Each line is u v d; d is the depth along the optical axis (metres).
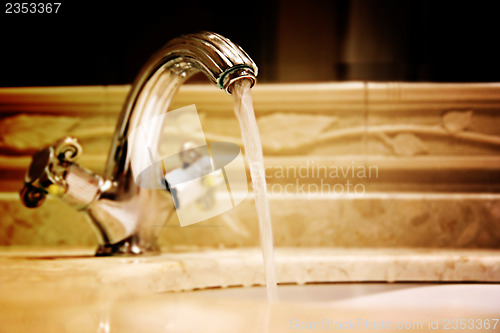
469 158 0.79
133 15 0.81
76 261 0.60
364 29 0.81
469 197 0.77
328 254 0.68
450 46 0.81
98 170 0.79
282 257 0.65
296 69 0.81
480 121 0.80
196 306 0.43
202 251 0.73
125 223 0.65
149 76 0.63
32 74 0.81
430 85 0.79
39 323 0.38
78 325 0.38
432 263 0.65
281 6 0.81
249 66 0.56
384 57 0.81
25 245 0.77
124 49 0.81
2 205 0.77
